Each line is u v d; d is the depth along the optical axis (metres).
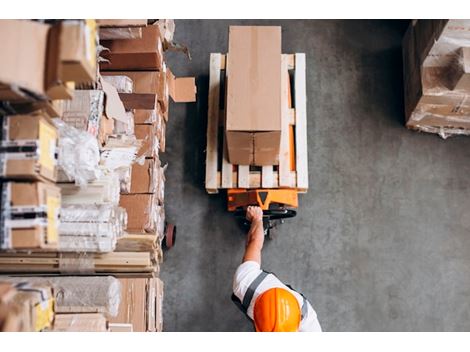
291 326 2.40
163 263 3.91
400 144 4.14
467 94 3.64
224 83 4.16
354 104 4.24
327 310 3.82
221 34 4.37
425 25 3.68
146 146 3.05
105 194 2.24
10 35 1.51
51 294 1.79
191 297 3.86
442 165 4.09
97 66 2.40
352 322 3.81
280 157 3.75
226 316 3.82
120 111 2.62
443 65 3.66
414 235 3.96
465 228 3.97
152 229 2.99
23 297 1.64
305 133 3.83
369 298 3.85
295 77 3.96
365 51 4.35
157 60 3.12
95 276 2.52
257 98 3.20
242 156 3.58
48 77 1.52
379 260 3.91
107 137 2.58
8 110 1.65
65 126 2.03
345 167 4.10
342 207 4.01
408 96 4.05
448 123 4.00
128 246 2.79
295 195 3.77
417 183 4.06
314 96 4.25
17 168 1.60
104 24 2.39
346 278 3.88
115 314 2.49
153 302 2.90
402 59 4.31
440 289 3.86
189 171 4.11
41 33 1.53
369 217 3.99
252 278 2.64
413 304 3.83
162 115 3.46
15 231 1.58
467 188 4.04
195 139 4.17
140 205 2.96
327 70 4.31
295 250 3.93
